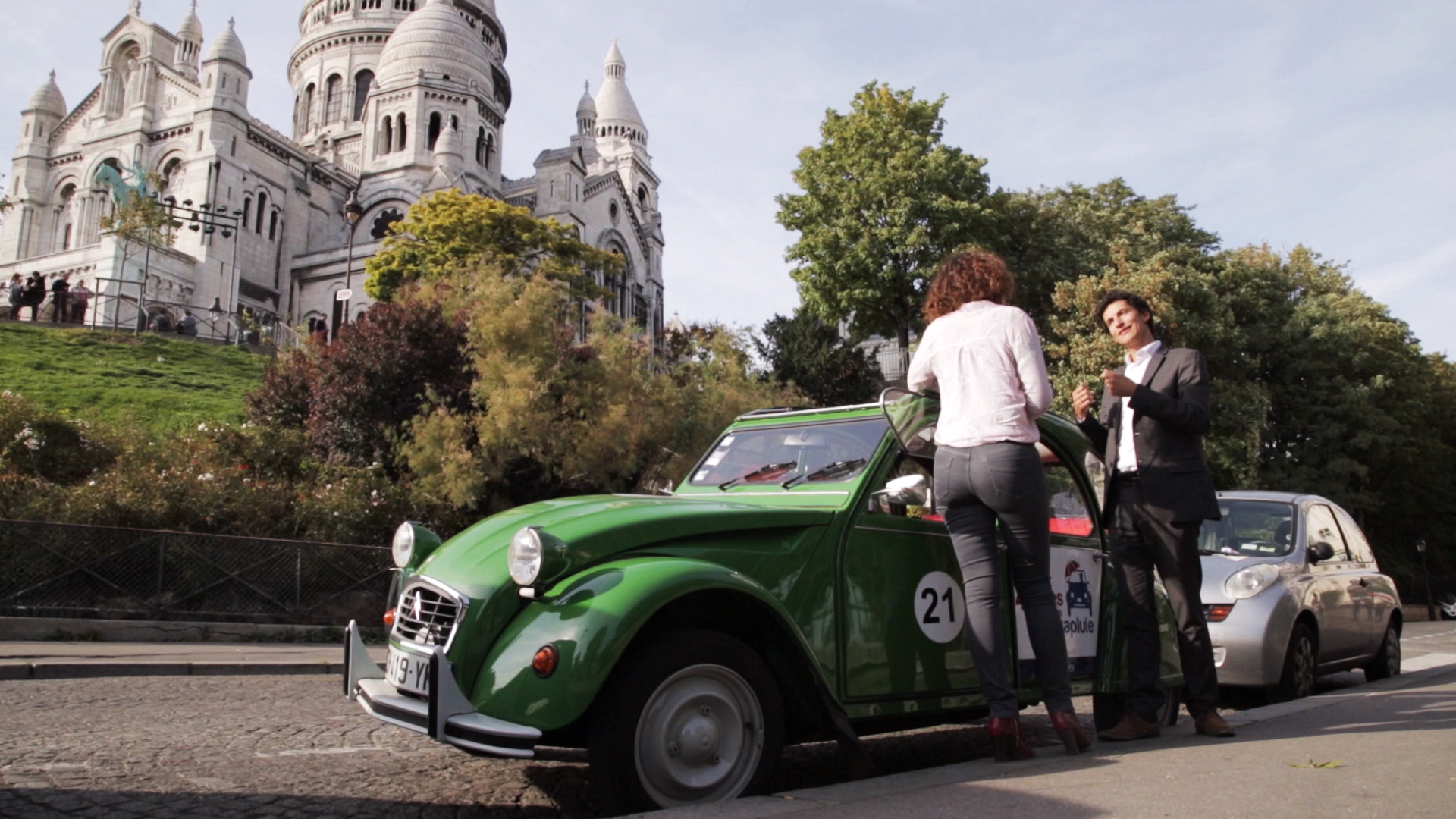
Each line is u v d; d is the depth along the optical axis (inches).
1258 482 1048.2
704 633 132.6
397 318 676.1
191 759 181.0
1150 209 1286.9
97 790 154.8
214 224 1975.9
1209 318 1024.2
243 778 165.8
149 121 2410.2
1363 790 119.6
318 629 446.3
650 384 690.2
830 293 1074.1
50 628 393.7
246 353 1449.3
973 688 165.3
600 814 147.3
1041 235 1147.9
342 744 199.2
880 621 153.8
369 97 2672.2
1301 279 1386.6
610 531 136.6
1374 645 340.2
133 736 203.2
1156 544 177.6
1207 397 177.3
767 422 193.0
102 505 461.1
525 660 124.3
